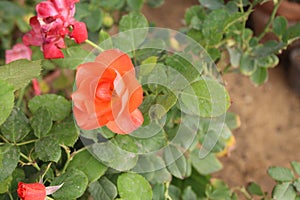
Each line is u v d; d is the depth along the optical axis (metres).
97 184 0.61
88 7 0.82
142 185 0.60
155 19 1.50
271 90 1.35
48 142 0.59
